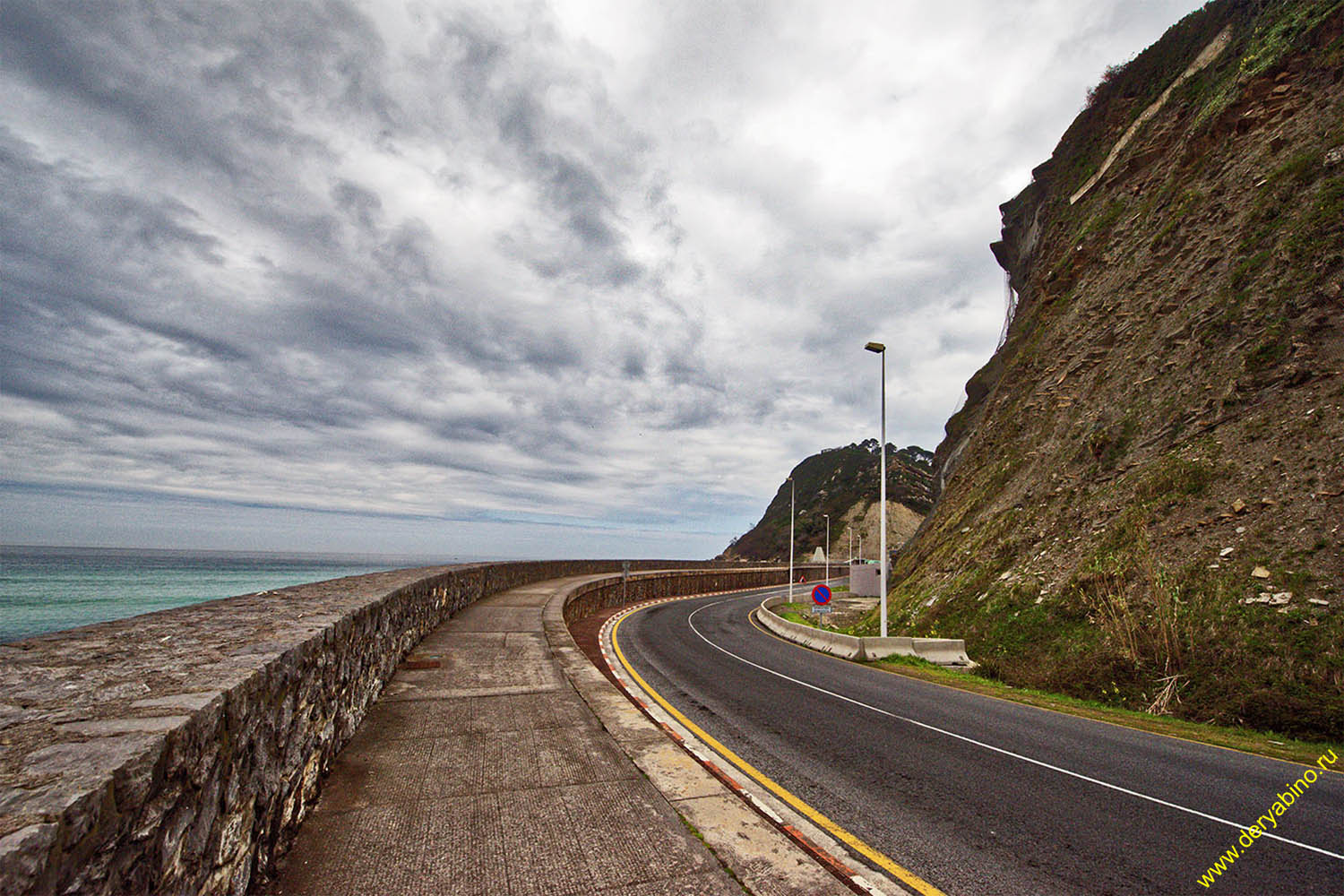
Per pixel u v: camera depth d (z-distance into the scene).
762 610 24.75
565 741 5.57
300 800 3.80
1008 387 29.72
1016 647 14.41
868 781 6.07
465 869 3.40
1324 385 13.08
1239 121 20.52
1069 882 4.18
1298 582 10.70
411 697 6.89
